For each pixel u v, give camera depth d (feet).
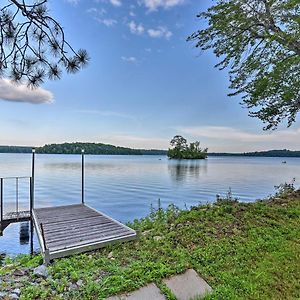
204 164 212.23
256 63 26.50
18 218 32.99
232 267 14.24
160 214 27.02
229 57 27.89
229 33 26.37
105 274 13.35
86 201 60.85
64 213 29.89
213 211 23.20
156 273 13.16
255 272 13.66
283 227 19.79
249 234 18.34
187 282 12.84
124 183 91.76
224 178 107.04
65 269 13.99
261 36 25.39
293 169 160.45
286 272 13.70
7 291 11.74
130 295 11.59
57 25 9.29
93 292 11.62
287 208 24.52
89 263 15.01
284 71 25.17
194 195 68.08
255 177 110.93
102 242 19.16
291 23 22.94
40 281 12.82
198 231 18.89
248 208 24.18
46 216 28.50
